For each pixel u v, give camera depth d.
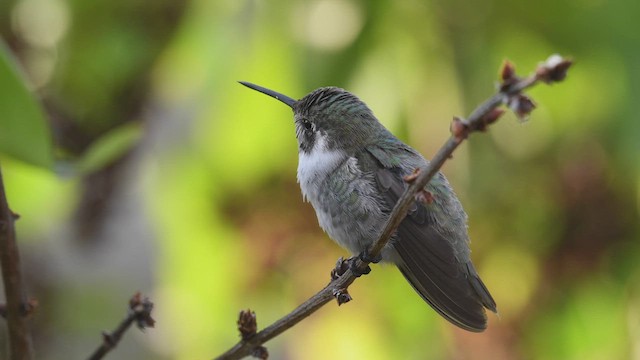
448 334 11.41
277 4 9.35
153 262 12.68
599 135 10.29
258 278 11.55
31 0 11.36
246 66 9.46
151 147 11.30
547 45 9.44
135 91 11.34
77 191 12.08
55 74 11.48
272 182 10.99
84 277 12.68
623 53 9.09
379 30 9.38
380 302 11.39
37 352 12.55
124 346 12.55
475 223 10.60
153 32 11.03
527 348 11.36
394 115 9.83
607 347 11.27
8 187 10.55
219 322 12.07
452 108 9.72
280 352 11.98
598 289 11.05
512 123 10.34
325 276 11.48
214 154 10.41
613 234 10.73
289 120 9.88
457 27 9.48
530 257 10.89
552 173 10.55
